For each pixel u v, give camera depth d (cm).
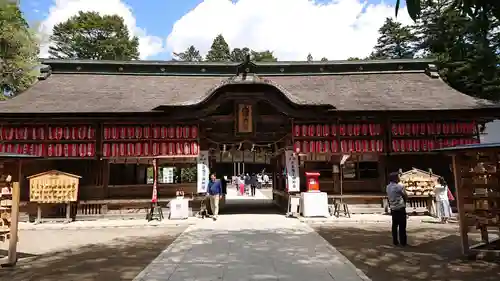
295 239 958
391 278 610
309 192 1421
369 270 663
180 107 1403
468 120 1512
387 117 1503
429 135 1495
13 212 744
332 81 1833
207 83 1808
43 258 798
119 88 1706
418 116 1497
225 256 766
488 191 812
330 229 1150
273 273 631
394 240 897
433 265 696
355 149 1493
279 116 1531
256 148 1812
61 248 911
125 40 4484
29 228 1249
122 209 1470
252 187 2814
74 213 1434
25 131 1441
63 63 1822
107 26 4459
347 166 1608
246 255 774
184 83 1806
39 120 1441
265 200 2295
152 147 1461
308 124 1498
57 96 1570
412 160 1561
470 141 1497
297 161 1497
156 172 1458
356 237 1005
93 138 1453
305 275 618
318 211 1392
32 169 1474
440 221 1273
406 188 1421
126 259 780
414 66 1920
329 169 1620
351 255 785
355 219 1338
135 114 1426
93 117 1430
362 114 1472
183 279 600
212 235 1027
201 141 1538
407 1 255
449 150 757
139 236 1081
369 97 1614
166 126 1476
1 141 1428
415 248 855
